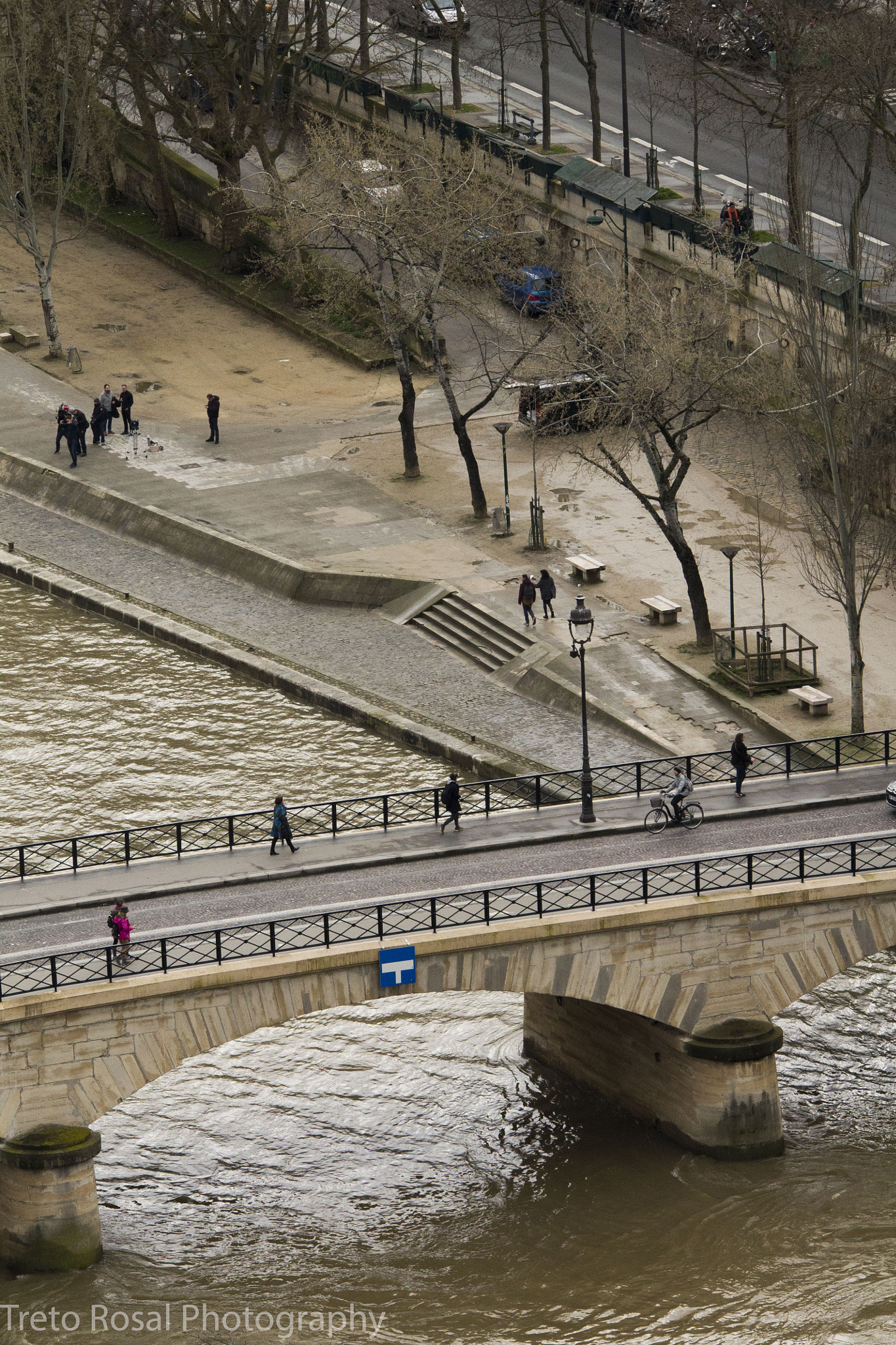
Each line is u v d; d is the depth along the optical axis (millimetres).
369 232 127750
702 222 140875
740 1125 74188
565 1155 75875
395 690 112062
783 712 104000
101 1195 73500
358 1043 84812
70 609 125875
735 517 127375
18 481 140875
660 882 75125
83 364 155875
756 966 73812
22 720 111812
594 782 99000
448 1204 73000
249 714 112125
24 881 77500
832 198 136375
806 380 100250
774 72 138000
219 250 173750
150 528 131875
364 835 81875
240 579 126000
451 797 82312
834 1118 77625
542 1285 67625
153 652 119938
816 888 73438
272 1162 76000
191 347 159625
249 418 147375
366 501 133500
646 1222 71125
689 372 109750
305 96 186250
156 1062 67062
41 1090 65938
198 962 67875
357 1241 70562
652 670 110000
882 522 121438
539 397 137500
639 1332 64812
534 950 70812
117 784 104688
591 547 125000
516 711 108875
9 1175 66875
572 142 169625
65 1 150000
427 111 171125
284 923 72188
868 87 124312
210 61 161250
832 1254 68562
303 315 162125
